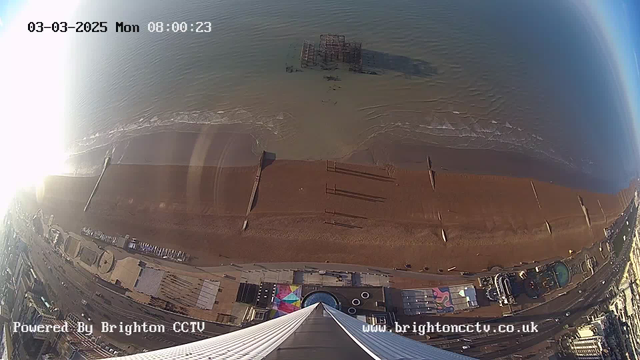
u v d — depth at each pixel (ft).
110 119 368.07
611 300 257.14
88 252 282.77
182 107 373.61
